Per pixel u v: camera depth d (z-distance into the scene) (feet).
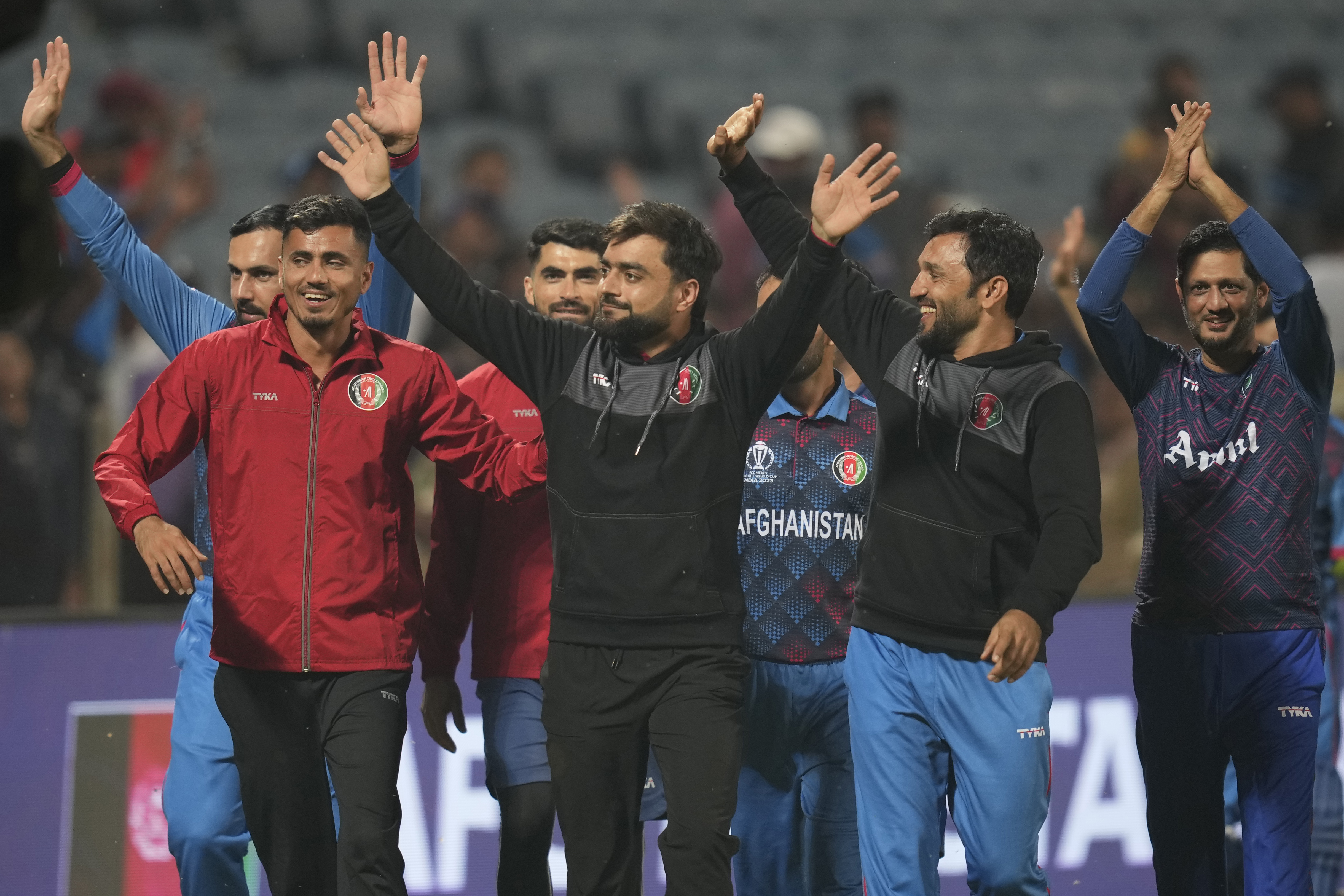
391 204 41.68
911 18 184.65
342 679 43.70
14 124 146.20
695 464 41.68
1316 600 45.42
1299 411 44.60
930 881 43.19
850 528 48.85
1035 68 178.91
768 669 48.57
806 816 50.37
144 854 59.16
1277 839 44.70
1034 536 42.83
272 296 48.42
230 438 44.16
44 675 59.11
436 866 59.47
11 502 76.79
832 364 49.90
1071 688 64.13
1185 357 46.70
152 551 41.86
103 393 82.69
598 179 161.89
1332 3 184.65
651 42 175.42
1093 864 63.31
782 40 180.34
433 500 70.90
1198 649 45.21
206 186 98.37
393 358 45.24
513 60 168.66
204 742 46.55
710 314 109.09
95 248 49.39
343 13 165.37
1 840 57.82
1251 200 127.34
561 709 41.91
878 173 40.32
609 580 41.39
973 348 43.96
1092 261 112.68
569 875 42.83
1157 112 117.19
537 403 43.32
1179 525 45.29
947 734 43.11
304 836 44.45
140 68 156.87
